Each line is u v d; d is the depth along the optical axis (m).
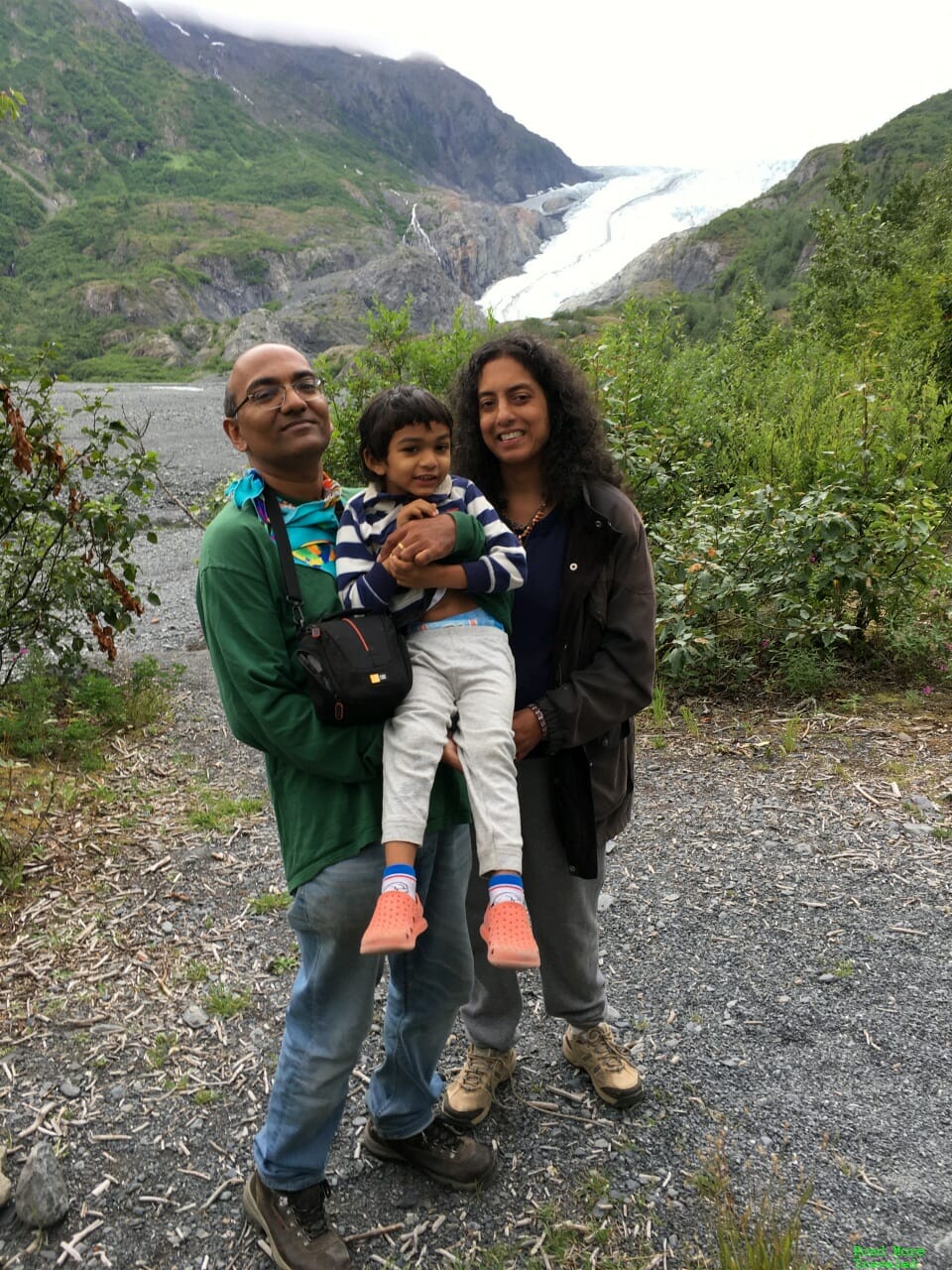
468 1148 2.39
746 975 3.18
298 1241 2.15
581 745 2.31
